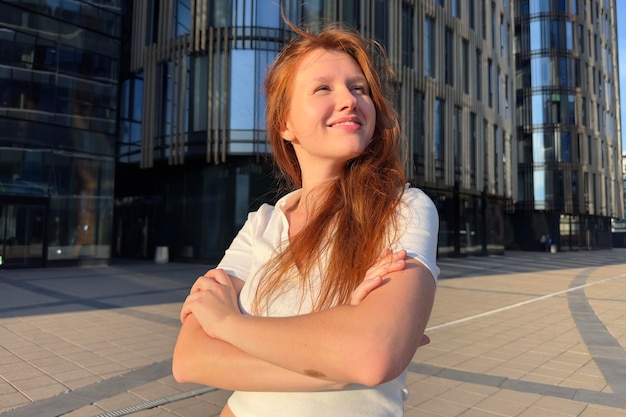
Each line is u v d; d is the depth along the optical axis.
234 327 0.79
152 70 18.22
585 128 39.38
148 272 14.38
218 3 16.83
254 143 16.39
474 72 25.28
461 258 24.64
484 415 3.52
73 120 15.89
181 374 0.85
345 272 0.82
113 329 6.38
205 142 16.77
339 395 0.82
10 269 14.63
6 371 4.46
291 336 0.72
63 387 4.02
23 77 14.96
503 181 28.94
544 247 37.50
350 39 1.01
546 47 39.03
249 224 1.15
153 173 19.86
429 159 21.31
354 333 0.68
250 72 16.48
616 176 46.09
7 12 14.69
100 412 3.49
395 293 0.72
